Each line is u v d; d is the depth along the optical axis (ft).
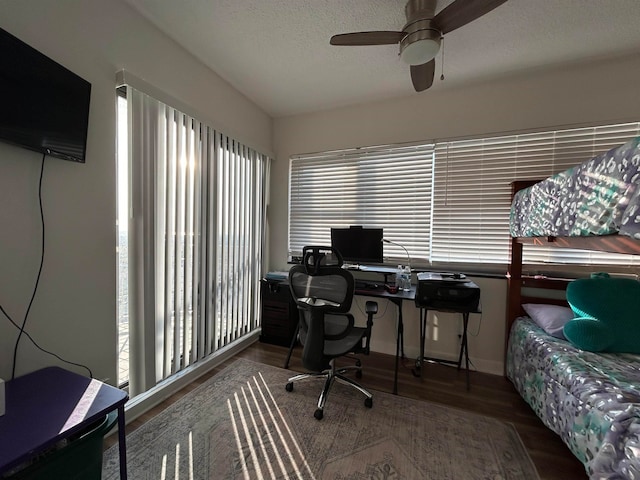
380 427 5.39
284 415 5.69
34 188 4.06
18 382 3.70
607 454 3.39
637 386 3.89
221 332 8.09
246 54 6.72
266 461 4.54
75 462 3.19
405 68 7.20
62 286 4.45
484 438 5.15
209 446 4.84
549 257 7.44
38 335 4.18
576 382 4.31
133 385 5.61
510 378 7.11
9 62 3.45
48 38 4.09
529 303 7.16
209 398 6.25
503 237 7.79
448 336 8.29
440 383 7.12
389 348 8.94
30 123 3.72
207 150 7.26
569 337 5.25
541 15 5.25
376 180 9.16
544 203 5.43
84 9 4.54
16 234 3.90
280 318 9.21
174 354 6.54
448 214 8.32
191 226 6.86
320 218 9.98
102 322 5.07
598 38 5.89
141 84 5.30
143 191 5.61
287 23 5.69
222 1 5.13
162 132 6.04
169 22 5.69
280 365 7.86
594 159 3.87
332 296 5.74
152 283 5.84
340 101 9.09
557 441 5.11
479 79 7.61
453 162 8.21
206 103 7.23
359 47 6.42
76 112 4.32
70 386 3.63
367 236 8.38
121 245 5.45
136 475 4.24
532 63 6.85
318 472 4.35
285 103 9.30
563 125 7.09
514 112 7.50
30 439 2.68
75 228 4.58
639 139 3.09
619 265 6.93
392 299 7.27
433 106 8.34
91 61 4.66
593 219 3.82
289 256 10.47
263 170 9.99
